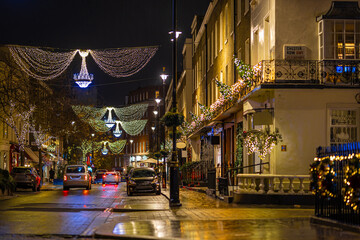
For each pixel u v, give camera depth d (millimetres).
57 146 75125
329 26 20422
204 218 14727
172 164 19984
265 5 22312
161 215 16172
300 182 19547
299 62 20422
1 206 20641
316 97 20281
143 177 30859
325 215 13148
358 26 20500
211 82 39625
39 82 41719
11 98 35406
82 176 38938
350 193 11281
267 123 20266
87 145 73000
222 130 32969
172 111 20938
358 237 10023
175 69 21469
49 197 28125
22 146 44312
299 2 20750
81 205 21828
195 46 50625
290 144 20172
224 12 34125
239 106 26203
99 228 12547
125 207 19422
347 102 20297
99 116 64688
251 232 11211
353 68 20312
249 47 26281
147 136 119312
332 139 20281
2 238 11094
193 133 43438
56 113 47031
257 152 22453
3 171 28375
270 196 19703
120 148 108562
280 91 20219
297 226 12156
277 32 20625
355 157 11297
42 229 12867
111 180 55250
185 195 27078
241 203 20156
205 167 37438
